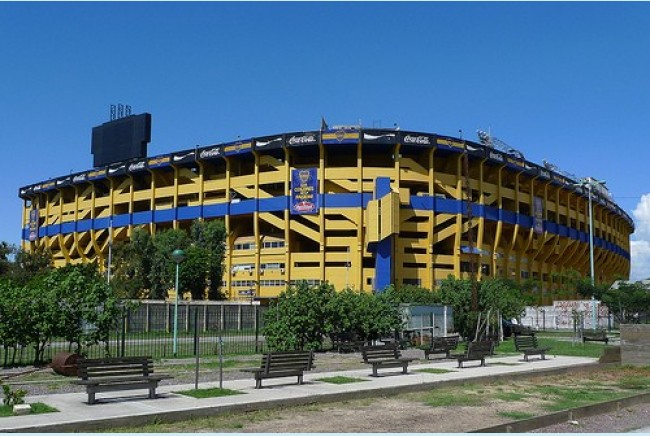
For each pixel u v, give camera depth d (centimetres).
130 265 7556
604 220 12875
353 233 8569
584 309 6156
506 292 4672
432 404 1403
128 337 3303
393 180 8500
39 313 2084
